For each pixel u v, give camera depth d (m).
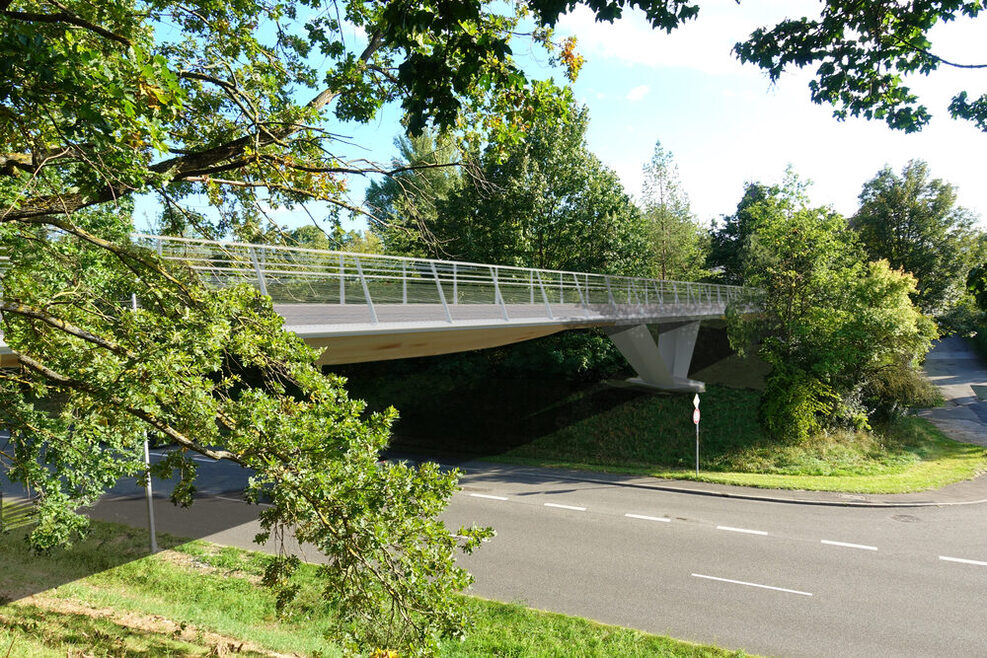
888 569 10.43
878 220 42.31
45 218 4.08
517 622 8.22
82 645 6.18
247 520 12.79
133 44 3.38
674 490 16.25
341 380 4.70
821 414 22.98
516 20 6.37
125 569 9.95
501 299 14.08
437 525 4.48
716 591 9.49
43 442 7.15
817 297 23.67
